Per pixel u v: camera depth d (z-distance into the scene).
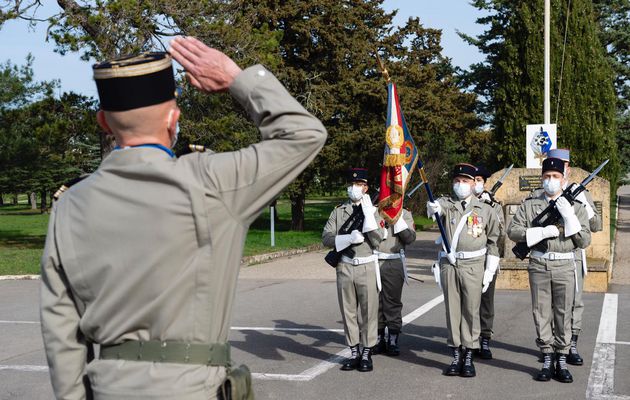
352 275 7.52
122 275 2.29
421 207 36.03
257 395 6.63
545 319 7.20
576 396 6.53
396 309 8.30
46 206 68.81
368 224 7.39
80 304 2.40
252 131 27.91
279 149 2.30
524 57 20.45
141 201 2.29
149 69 2.35
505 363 7.81
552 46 20.20
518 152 20.38
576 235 7.12
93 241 2.33
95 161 35.12
